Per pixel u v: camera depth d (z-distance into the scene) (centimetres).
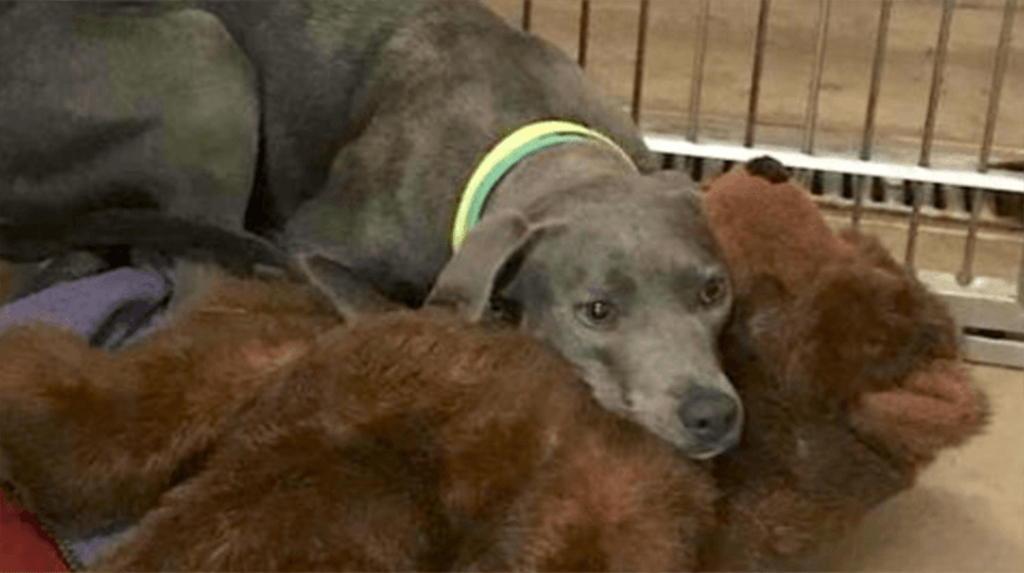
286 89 121
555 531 78
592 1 225
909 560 109
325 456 79
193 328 92
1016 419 128
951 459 123
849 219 155
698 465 85
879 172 147
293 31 121
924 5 225
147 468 84
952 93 192
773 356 90
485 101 111
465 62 114
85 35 116
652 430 86
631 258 90
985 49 208
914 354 92
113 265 119
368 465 78
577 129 109
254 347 88
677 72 197
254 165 120
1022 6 224
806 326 90
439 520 78
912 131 176
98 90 116
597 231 92
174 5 118
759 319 92
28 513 96
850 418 90
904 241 153
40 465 86
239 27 121
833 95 189
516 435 79
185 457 84
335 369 81
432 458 79
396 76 116
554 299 93
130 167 117
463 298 92
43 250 120
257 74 121
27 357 87
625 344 90
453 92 112
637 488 80
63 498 87
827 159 149
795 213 97
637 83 150
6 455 87
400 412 79
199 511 79
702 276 91
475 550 79
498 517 78
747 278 93
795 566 91
